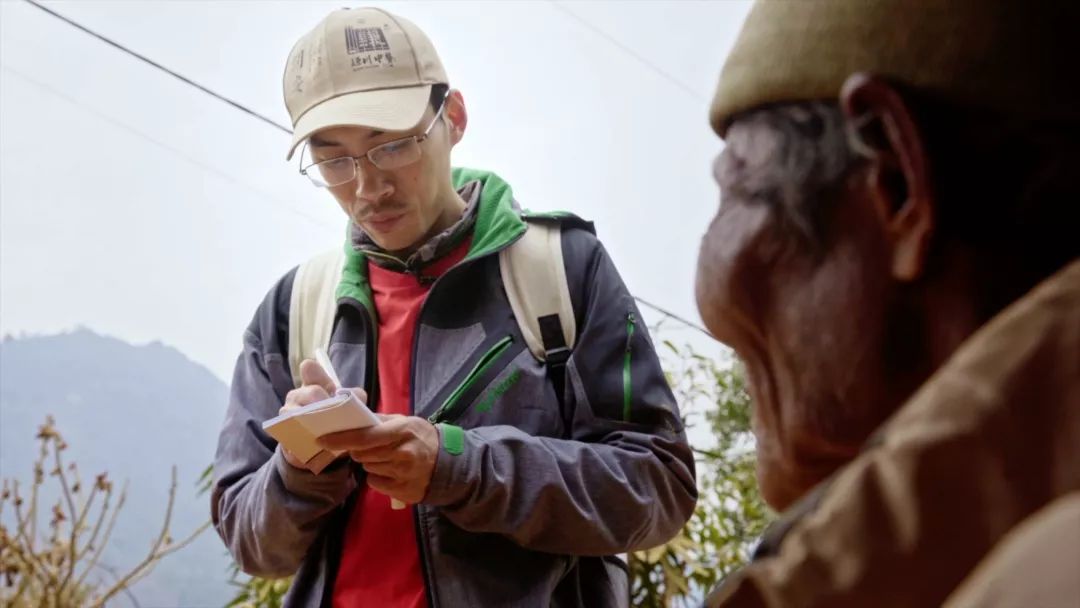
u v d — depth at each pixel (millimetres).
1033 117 706
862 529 615
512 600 2111
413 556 2172
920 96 720
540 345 2271
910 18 726
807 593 633
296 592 2234
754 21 824
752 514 4059
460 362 2248
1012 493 567
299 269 2533
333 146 2318
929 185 715
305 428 2010
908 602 596
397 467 2016
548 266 2330
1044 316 590
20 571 3273
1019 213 712
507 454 2094
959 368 604
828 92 768
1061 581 463
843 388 769
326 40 2383
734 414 4047
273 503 2168
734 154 823
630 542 2182
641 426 2256
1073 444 559
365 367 2311
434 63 2434
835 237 767
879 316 752
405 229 2342
